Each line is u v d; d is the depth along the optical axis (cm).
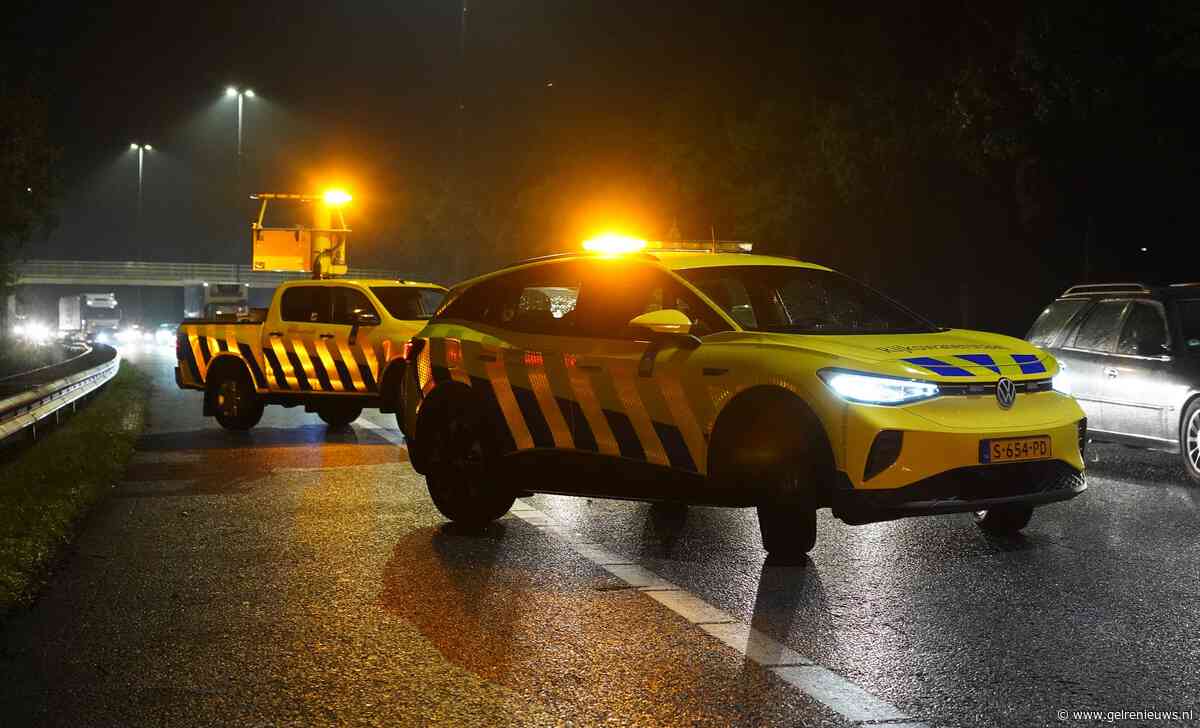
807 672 552
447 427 922
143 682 550
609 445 833
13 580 727
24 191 5075
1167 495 1060
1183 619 637
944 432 718
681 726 484
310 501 1065
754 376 758
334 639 616
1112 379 1236
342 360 1622
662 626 632
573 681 542
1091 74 2969
